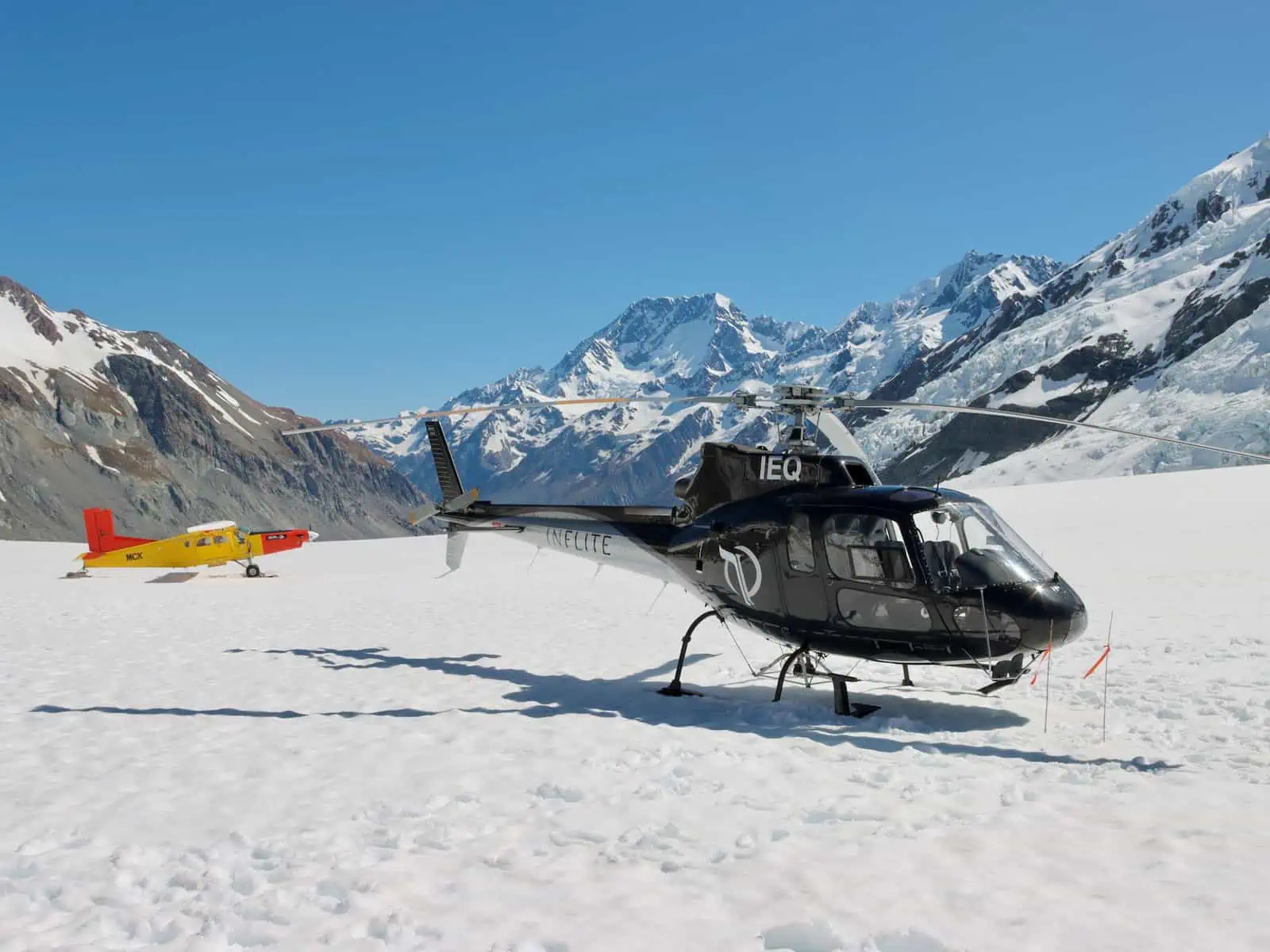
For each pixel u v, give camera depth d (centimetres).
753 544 957
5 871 517
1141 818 556
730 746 783
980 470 18425
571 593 2262
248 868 512
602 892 472
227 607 2134
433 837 559
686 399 974
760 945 409
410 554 4075
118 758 773
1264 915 416
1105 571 2120
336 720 919
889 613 862
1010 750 750
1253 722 796
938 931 414
